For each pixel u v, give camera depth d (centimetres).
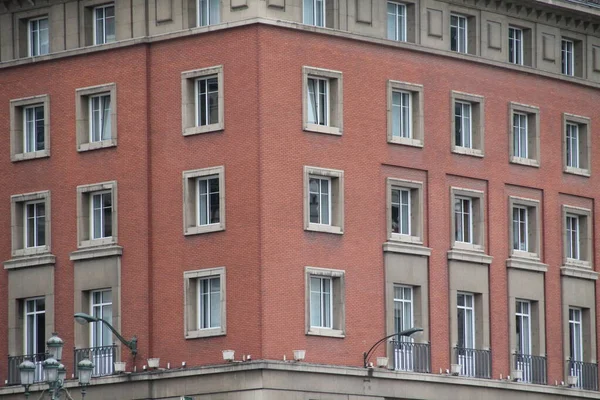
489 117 11881
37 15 11719
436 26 11675
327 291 11181
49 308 11581
